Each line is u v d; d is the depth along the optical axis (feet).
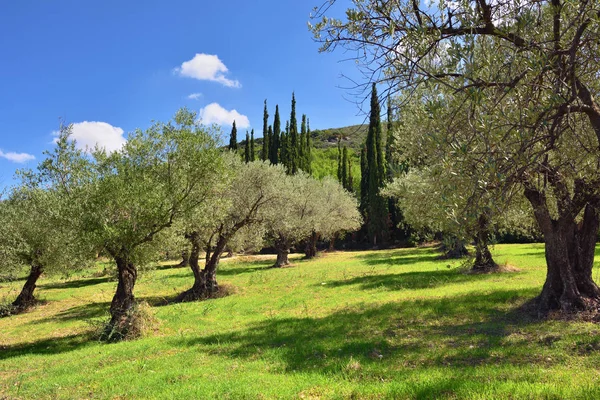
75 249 43.01
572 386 17.24
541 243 129.39
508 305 36.29
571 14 19.86
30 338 48.75
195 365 27.61
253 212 75.51
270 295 61.36
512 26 19.36
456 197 16.24
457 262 80.89
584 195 29.94
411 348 26.30
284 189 86.17
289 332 34.86
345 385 20.40
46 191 53.01
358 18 19.45
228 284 72.38
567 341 24.25
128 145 50.06
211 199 56.65
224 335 36.63
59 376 28.71
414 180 57.77
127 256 42.68
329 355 26.68
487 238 19.07
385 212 169.78
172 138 50.52
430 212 39.91
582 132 22.74
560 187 29.58
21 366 34.17
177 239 52.54
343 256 140.26
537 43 17.17
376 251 153.99
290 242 122.21
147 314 45.03
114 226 40.63
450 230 17.52
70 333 49.24
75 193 42.34
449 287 50.75
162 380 24.39
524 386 17.51
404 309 39.24
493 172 14.69
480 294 42.80
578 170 23.08
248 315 47.50
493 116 16.56
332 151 316.40
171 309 55.88
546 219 32.81
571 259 33.06
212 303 58.70
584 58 19.69
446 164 15.64
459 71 18.17
